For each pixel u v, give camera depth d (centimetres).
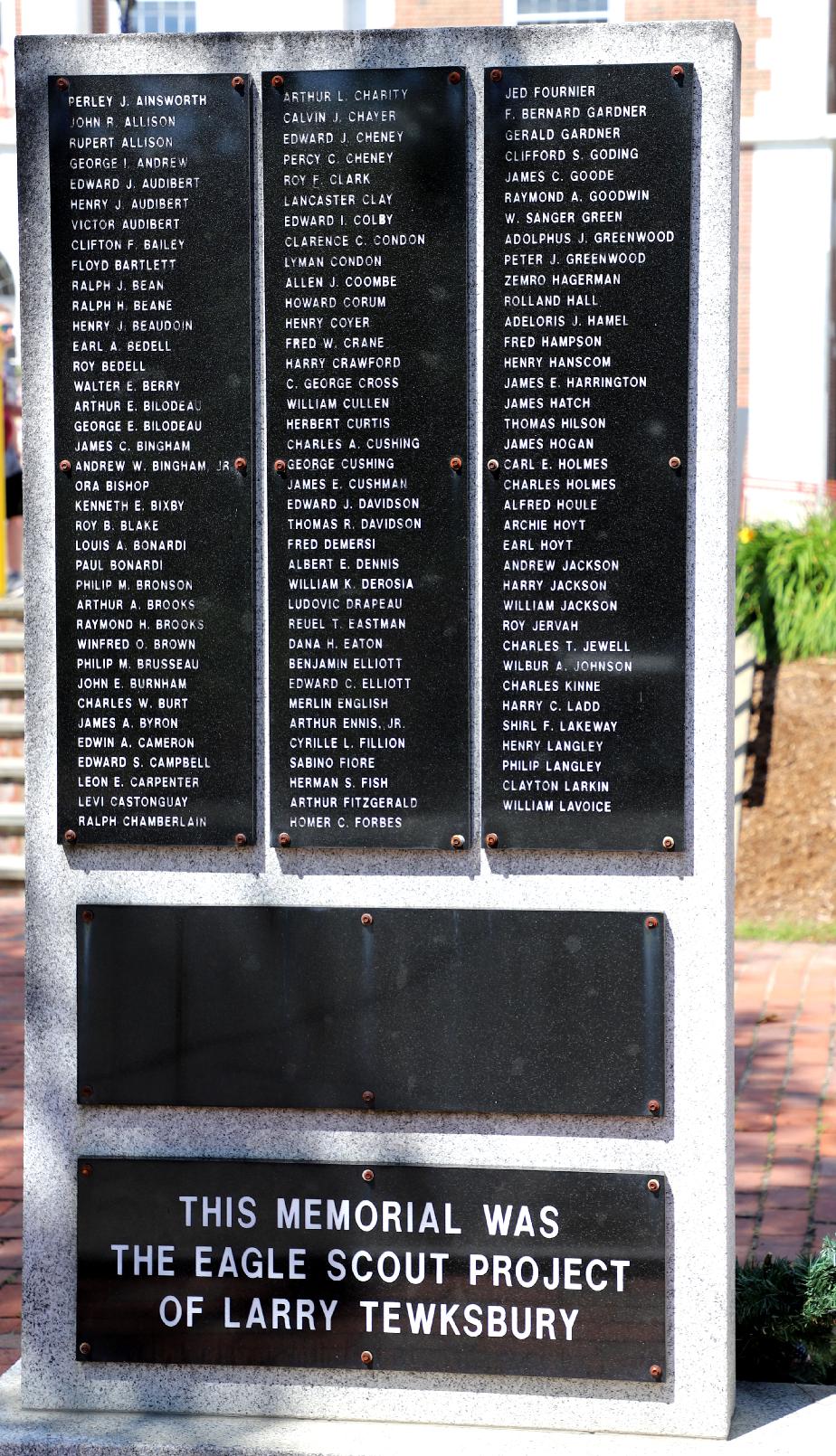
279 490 379
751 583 1238
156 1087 386
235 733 383
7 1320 477
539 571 372
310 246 375
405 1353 380
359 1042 381
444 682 376
